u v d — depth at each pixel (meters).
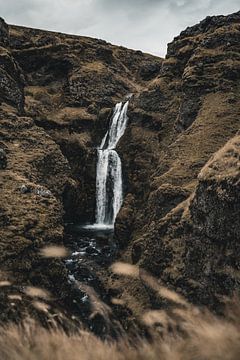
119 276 26.11
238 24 43.25
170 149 34.41
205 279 17.42
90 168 46.22
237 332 3.10
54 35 78.12
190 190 27.23
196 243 19.16
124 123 50.19
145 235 26.92
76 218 43.44
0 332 3.46
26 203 27.00
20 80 49.53
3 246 22.28
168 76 48.19
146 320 4.52
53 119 51.69
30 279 21.95
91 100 59.22
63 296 22.92
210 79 39.31
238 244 15.80
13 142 36.94
